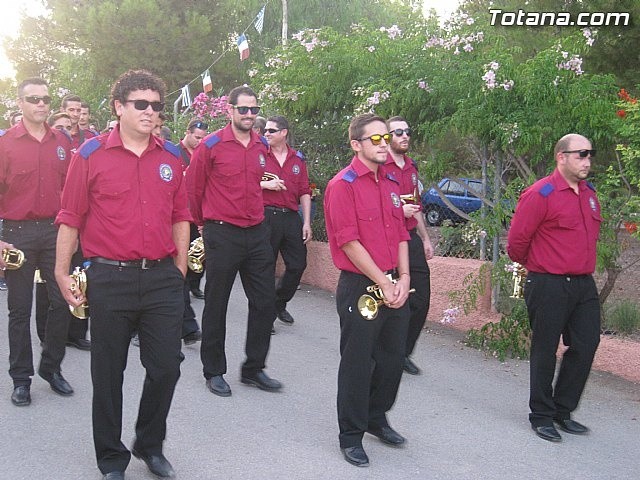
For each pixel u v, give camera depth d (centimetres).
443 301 783
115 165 397
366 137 441
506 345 675
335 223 441
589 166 494
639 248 764
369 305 441
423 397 574
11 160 529
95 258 401
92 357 404
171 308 408
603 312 724
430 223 871
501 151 732
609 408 564
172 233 420
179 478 420
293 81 934
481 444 486
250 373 580
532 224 496
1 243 519
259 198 575
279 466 440
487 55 725
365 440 487
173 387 415
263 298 572
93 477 419
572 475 445
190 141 776
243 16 2612
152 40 2478
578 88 685
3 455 444
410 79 761
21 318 530
